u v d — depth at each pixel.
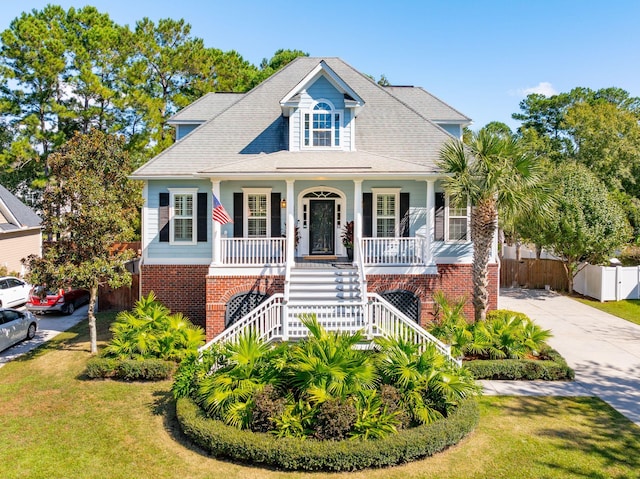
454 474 7.50
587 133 30.86
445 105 20.84
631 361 13.32
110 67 33.06
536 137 37.81
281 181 17.73
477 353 12.80
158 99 33.97
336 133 17.64
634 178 33.50
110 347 12.46
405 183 17.59
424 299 15.50
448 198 17.12
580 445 8.44
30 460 7.98
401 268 15.51
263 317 13.33
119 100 31.11
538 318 18.64
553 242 22.89
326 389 8.35
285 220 17.88
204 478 7.38
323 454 7.45
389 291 15.46
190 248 17.17
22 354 14.33
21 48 30.06
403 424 8.36
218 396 8.51
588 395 10.80
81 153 13.68
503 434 8.85
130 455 8.12
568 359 13.48
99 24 33.94
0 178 37.16
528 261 26.19
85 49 32.09
